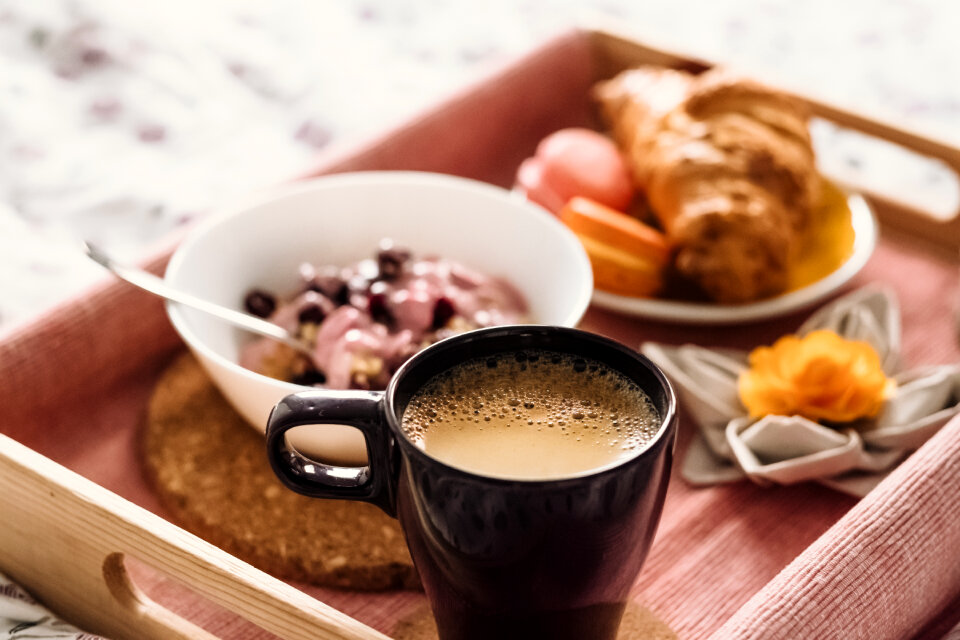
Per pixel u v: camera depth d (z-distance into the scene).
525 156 0.97
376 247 0.82
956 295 0.85
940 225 0.89
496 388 0.62
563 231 0.79
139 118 1.16
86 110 1.16
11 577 0.70
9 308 0.97
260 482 0.74
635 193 0.90
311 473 0.62
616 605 0.62
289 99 1.22
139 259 0.80
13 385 0.75
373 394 0.61
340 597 0.70
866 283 0.86
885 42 1.35
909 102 1.21
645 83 0.93
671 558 0.71
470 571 0.60
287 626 0.62
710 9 1.43
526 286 0.81
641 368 0.62
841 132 1.20
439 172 0.92
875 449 0.74
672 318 0.82
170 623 0.66
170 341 0.81
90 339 0.78
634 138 0.90
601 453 0.61
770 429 0.73
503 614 0.61
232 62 1.25
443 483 0.59
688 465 0.75
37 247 1.03
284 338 0.74
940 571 0.67
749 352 0.82
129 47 1.22
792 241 0.84
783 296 0.83
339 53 1.30
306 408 0.61
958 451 0.68
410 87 1.23
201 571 0.63
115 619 0.67
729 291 0.83
